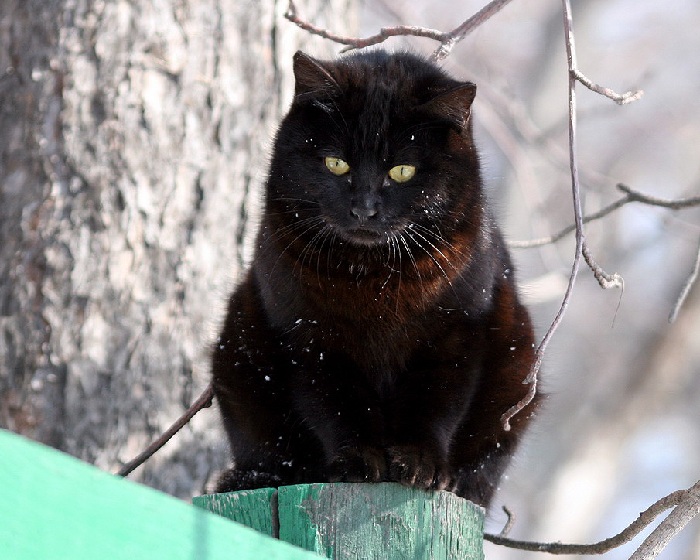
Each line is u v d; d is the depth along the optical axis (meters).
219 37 8.45
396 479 5.69
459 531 4.84
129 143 8.10
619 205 7.29
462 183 6.39
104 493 3.30
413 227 6.30
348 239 6.25
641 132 21.00
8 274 8.01
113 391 7.89
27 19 8.29
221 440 8.06
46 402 7.82
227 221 8.28
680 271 19.25
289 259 6.39
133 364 7.95
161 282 8.07
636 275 19.69
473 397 6.56
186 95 8.29
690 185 17.73
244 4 8.58
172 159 8.19
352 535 4.59
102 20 8.22
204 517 3.66
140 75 8.19
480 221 6.46
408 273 6.29
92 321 7.94
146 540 3.43
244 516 4.69
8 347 7.92
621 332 19.28
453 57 16.27
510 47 20.06
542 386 7.28
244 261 8.04
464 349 6.36
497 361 6.67
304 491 4.60
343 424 6.19
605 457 17.30
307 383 6.36
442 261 6.31
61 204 8.02
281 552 3.99
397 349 6.40
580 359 18.97
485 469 6.88
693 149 20.91
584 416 17.70
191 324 8.09
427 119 6.28
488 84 13.68
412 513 4.71
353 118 6.28
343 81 6.34
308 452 6.76
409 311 6.30
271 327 6.55
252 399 6.79
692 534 17.91
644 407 17.67
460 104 6.19
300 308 6.36
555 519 16.38
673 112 20.89
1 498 3.02
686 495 5.17
